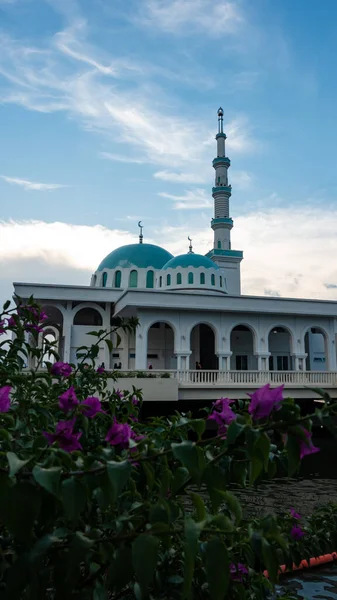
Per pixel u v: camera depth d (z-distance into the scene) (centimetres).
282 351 3884
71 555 198
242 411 287
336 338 3675
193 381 2631
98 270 4753
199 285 4056
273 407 219
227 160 5662
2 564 214
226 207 5478
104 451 230
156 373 2580
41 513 203
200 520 205
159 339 3778
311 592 554
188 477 246
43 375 407
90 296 3428
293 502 1260
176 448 207
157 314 3172
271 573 217
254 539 224
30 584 194
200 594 271
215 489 226
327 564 637
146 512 240
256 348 3291
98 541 217
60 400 283
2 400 265
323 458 2053
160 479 263
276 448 303
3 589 207
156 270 4559
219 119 5944
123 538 218
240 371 2702
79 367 466
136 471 281
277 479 1608
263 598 332
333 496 1342
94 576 238
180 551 281
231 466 250
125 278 4500
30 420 346
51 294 3344
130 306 3073
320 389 224
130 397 441
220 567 198
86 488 199
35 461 210
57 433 244
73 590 231
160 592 269
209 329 4084
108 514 284
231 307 3228
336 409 217
